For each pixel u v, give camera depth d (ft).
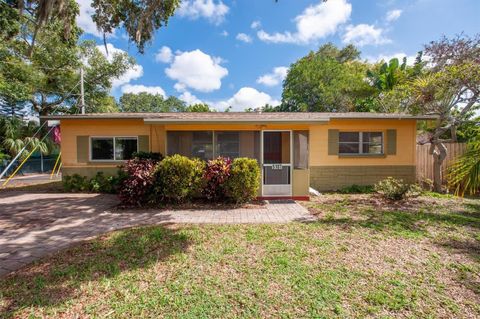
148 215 21.36
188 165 24.18
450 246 14.38
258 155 27.96
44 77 61.57
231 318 8.32
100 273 11.29
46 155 61.98
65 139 33.65
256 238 15.61
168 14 27.37
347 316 8.41
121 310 8.71
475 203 25.12
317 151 33.76
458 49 27.91
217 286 10.19
